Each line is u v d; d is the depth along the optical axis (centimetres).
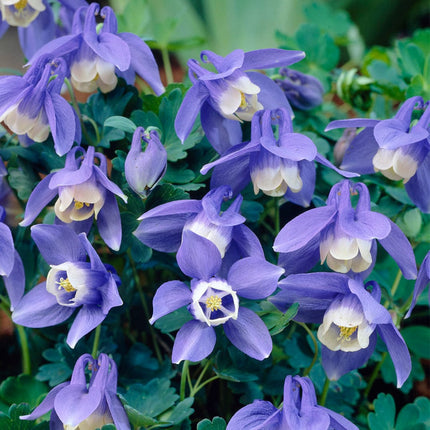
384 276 65
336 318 57
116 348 63
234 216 57
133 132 60
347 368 59
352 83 68
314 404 56
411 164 59
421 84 67
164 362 64
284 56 59
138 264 65
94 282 58
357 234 56
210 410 65
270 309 59
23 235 63
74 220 59
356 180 63
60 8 66
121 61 59
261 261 56
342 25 72
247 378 60
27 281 63
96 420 57
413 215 63
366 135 61
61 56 60
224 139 59
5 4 63
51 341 66
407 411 62
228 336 57
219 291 57
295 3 120
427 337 66
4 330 68
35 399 63
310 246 58
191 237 56
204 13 123
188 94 58
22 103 58
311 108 67
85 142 62
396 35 135
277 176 58
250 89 58
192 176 61
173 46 70
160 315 56
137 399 60
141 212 60
